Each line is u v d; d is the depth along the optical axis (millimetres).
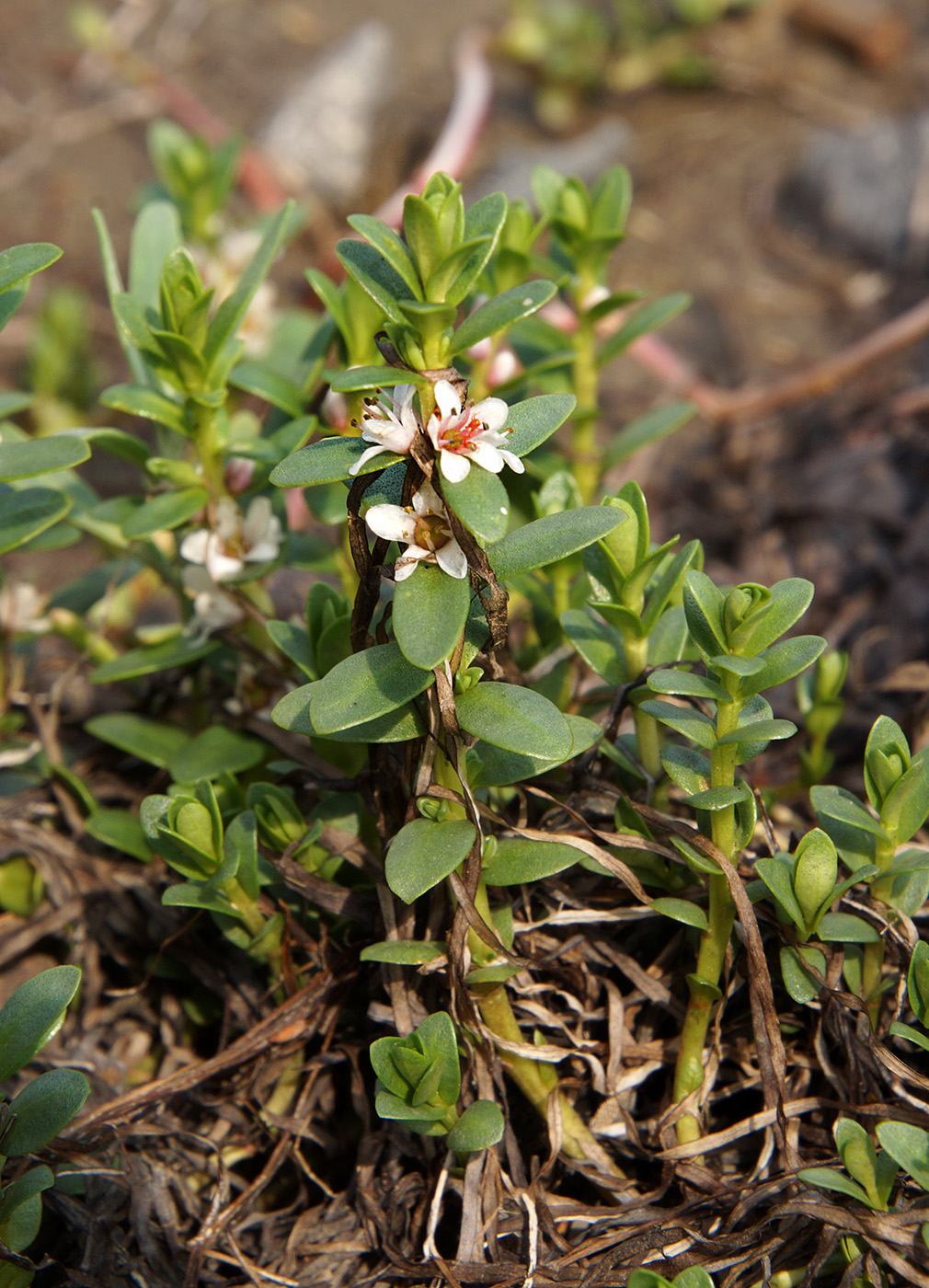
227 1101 197
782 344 400
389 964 188
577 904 192
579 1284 179
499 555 171
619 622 187
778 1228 182
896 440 304
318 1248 188
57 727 232
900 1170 181
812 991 182
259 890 194
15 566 333
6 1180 183
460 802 177
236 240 268
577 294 229
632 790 199
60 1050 208
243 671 210
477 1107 177
